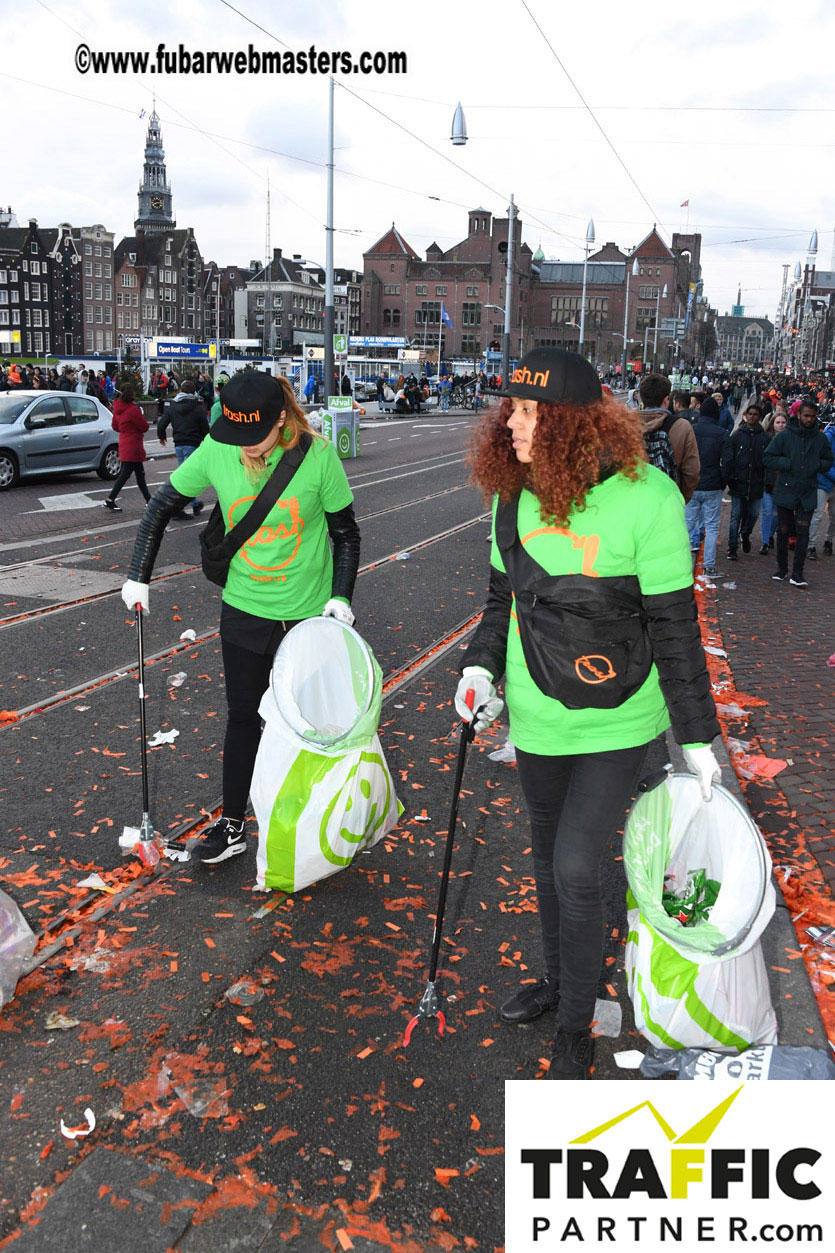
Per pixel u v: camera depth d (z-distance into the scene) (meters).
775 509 11.15
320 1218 2.24
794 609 8.46
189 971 3.13
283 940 3.32
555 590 2.41
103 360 62.34
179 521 12.11
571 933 2.54
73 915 3.41
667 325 57.16
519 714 2.57
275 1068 2.72
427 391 48.44
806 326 182.62
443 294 114.12
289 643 3.46
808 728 5.41
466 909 3.56
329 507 3.54
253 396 3.18
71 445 15.69
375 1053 2.79
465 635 7.20
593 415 2.34
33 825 4.06
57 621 7.27
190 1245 2.17
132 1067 2.71
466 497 15.21
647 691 2.49
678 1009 2.57
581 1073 2.59
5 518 12.13
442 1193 2.33
